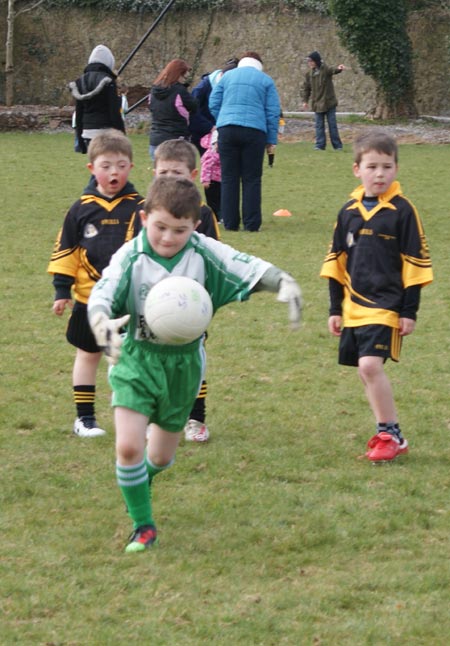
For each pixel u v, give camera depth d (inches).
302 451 460.8
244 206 1039.0
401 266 444.8
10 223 1055.6
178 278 347.3
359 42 2364.7
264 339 654.5
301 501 403.9
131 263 349.1
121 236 458.9
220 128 1016.2
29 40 2839.6
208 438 475.5
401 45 2370.8
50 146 1883.6
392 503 401.7
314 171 1574.8
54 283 470.9
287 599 320.2
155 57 2790.4
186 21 2758.4
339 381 570.6
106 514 385.7
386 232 442.0
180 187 343.0
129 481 353.1
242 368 591.8
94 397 494.6
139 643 293.1
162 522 381.4
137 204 463.8
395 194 446.3
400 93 2405.3
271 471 435.2
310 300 758.5
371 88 2623.0
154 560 347.3
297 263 884.6
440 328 685.9
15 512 386.3
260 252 930.1
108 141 456.8
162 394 352.8
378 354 441.7
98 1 2792.8
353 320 449.4
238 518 385.7
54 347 624.7
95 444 463.8
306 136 2171.5
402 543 366.9
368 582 333.7
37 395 534.6
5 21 2832.2
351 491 415.5
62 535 366.9
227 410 518.0
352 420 506.6
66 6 2812.5
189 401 362.9
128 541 362.9
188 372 356.8
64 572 337.4
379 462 447.5
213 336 658.2
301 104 2684.5
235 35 2728.8
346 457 455.5
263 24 2701.8
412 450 464.4
